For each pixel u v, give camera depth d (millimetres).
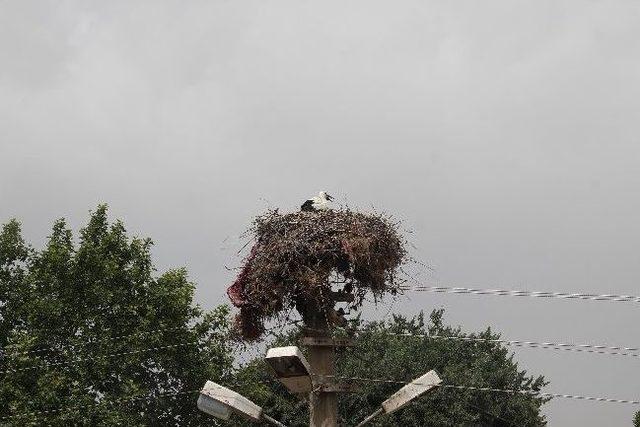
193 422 33188
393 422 36562
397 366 37375
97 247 32938
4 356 32594
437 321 42219
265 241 13180
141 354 31922
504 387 40375
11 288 33656
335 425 12516
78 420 29922
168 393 32969
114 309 32344
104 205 34469
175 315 32812
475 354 42094
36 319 31875
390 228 13516
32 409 30109
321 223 12992
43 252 32938
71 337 31703
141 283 32969
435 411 37250
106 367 31453
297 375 11922
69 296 32094
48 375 30219
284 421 34250
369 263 12789
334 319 12922
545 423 41312
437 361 40000
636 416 35906
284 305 12938
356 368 36781
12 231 34594
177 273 33625
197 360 33031
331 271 12727
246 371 33844
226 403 12836
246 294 13008
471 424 37844
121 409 31297
